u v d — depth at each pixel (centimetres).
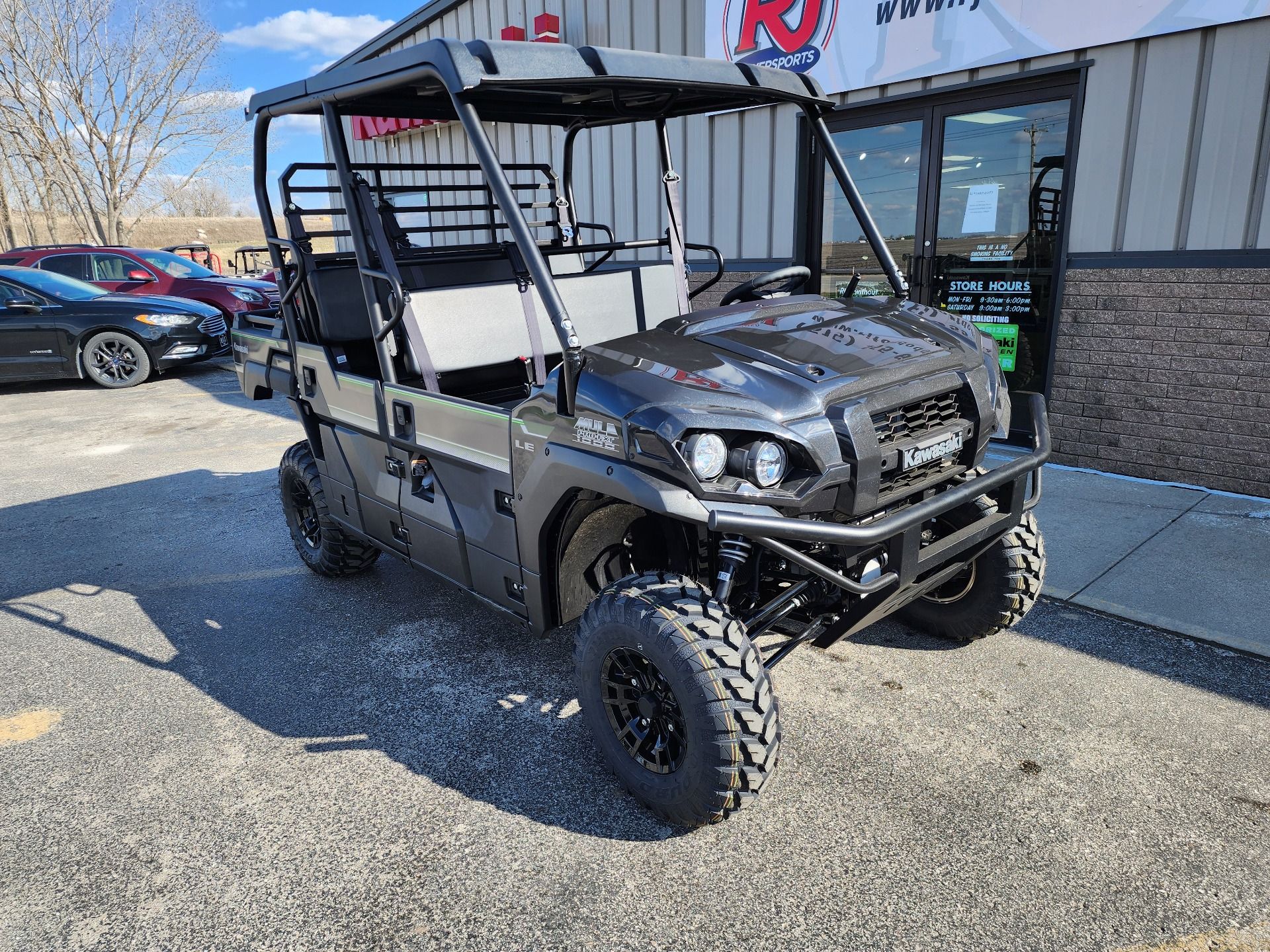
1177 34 452
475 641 358
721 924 205
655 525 283
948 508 232
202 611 397
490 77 223
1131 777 251
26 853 240
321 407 362
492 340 312
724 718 212
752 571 257
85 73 2581
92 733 299
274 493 577
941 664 319
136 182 2789
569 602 276
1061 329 525
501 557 277
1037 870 217
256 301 1227
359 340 362
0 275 1018
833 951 196
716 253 369
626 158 796
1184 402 484
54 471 655
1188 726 274
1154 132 470
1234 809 236
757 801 248
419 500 315
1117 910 204
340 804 256
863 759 265
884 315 280
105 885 227
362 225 305
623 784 250
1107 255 496
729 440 213
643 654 226
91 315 1012
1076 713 284
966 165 561
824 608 267
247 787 266
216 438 750
